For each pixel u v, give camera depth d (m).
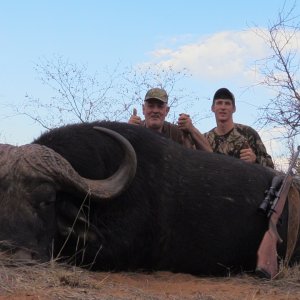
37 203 2.70
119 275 2.87
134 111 4.11
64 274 2.43
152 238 3.09
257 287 2.80
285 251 3.47
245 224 3.31
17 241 2.57
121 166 2.93
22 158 2.72
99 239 2.91
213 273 3.28
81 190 2.79
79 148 3.00
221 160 3.41
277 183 3.36
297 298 2.59
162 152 3.21
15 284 2.26
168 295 2.46
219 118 4.38
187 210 3.17
